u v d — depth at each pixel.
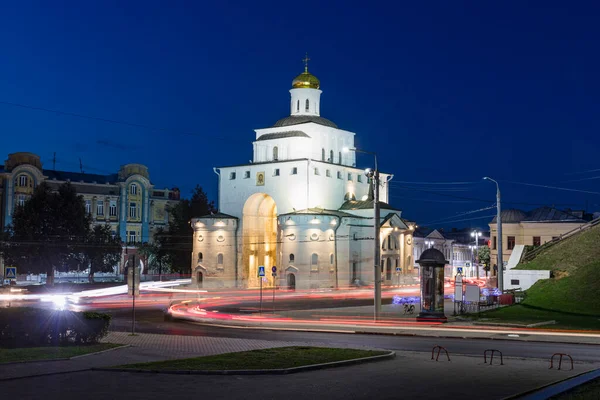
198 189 110.19
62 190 91.56
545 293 48.66
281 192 91.31
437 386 17.34
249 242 94.19
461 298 44.03
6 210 98.62
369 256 91.12
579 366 21.45
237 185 95.50
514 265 66.50
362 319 42.09
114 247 95.12
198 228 92.88
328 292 79.19
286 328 36.62
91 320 25.95
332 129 98.38
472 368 20.73
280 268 86.56
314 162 90.62
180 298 65.94
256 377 18.48
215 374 18.84
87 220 93.19
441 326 36.69
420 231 137.12
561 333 32.81
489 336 31.62
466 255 152.88
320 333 34.44
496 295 48.47
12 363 20.50
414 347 27.36
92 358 21.97
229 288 90.81
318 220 85.31
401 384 17.59
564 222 90.94
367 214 91.88
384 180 105.75
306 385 17.28
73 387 16.61
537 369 20.66
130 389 16.41
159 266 108.69
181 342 27.66
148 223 112.94
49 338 25.44
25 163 100.44
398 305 54.25
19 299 63.12
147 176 113.44
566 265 55.88
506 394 16.27
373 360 22.19
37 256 88.00
